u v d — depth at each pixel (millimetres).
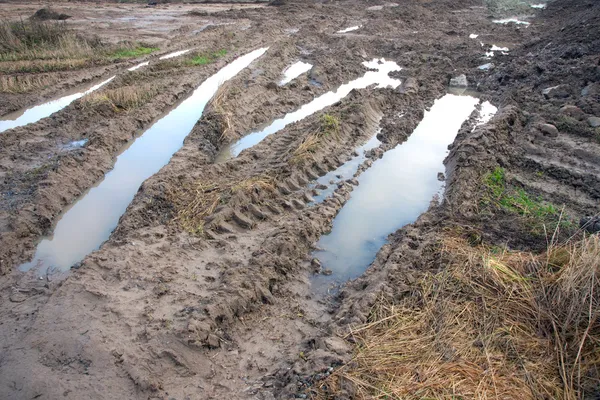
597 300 5664
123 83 15516
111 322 6324
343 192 10031
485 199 9273
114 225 9031
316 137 11555
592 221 8094
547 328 5852
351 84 17281
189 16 27188
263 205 9234
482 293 6430
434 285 6738
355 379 5340
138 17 26500
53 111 14023
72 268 7680
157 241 8125
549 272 6449
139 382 5496
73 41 19156
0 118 13414
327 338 6055
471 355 5609
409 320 6227
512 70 16891
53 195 9344
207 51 19516
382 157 11836
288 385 5438
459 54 19875
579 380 5164
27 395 5246
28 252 8078
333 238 8766
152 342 6012
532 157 10992
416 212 9602
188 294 6996
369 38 22438
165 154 11781
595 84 13641
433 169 11344
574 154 11000
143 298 6832
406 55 20031
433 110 14953
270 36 23031
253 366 6004
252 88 14898
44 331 6129
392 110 14422
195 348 6012
